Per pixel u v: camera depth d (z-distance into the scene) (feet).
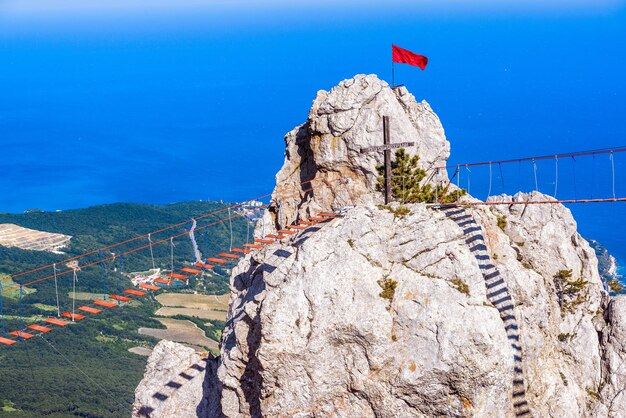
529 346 171.42
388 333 160.45
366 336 159.43
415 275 164.96
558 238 190.90
